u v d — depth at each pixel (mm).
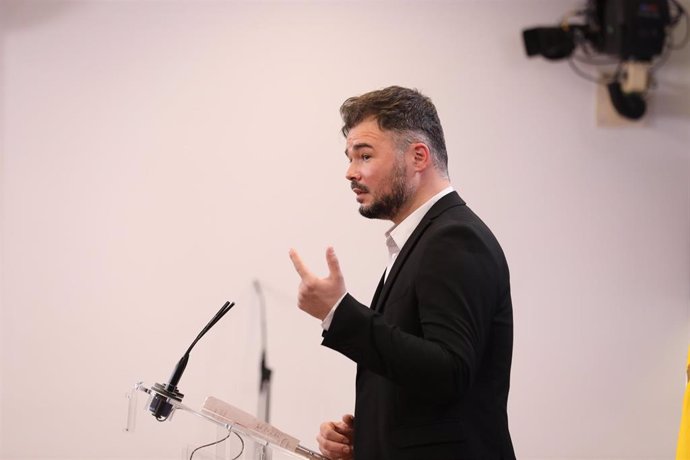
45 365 6594
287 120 6707
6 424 6562
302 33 6742
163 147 6672
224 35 6719
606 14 6480
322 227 6676
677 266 6801
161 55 6695
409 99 3031
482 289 2713
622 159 6797
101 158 6652
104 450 6578
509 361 2953
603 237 6781
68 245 6621
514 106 6762
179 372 3084
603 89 6777
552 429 6727
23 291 6598
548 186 6758
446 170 3111
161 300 6629
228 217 6668
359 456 2936
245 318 6637
